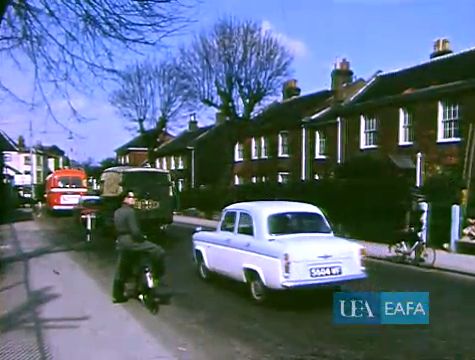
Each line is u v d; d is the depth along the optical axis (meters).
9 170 57.94
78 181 38.22
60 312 9.16
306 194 25.34
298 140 37.41
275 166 39.84
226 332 8.04
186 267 14.39
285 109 39.56
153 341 7.49
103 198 22.58
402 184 20.22
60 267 14.30
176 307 9.69
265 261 9.68
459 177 20.81
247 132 41.75
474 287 11.88
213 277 12.38
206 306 9.79
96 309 9.40
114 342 7.42
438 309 9.64
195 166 57.12
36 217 36.31
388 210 20.59
